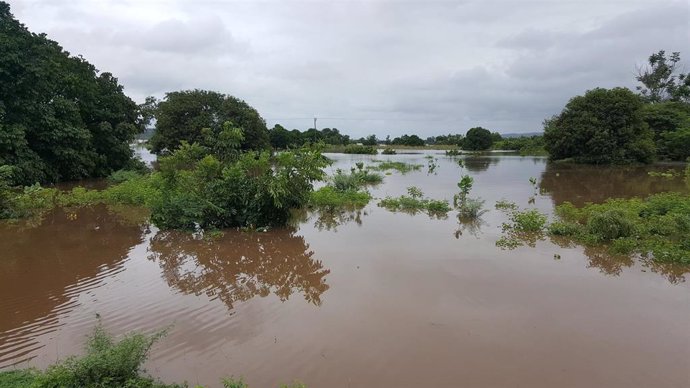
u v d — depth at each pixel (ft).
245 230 39.45
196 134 135.13
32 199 50.24
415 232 38.58
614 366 16.83
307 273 28.04
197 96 143.84
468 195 61.52
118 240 36.91
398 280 26.20
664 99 170.91
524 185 73.51
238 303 23.36
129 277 27.78
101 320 21.27
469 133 223.51
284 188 39.73
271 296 24.32
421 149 256.93
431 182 79.66
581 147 121.08
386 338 19.15
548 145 128.67
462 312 21.67
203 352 18.02
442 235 37.29
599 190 67.00
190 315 21.79
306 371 16.61
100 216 46.98
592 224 34.91
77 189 56.24
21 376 15.71
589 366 16.84
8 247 34.81
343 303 22.99
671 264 28.71
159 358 17.52
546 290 24.44
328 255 31.76
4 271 28.89
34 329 20.36
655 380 15.88
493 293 24.03
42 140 74.13
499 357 17.56
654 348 18.11
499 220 43.57
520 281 25.85
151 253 33.12
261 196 39.55
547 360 17.30
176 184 41.22
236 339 19.17
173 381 15.90
